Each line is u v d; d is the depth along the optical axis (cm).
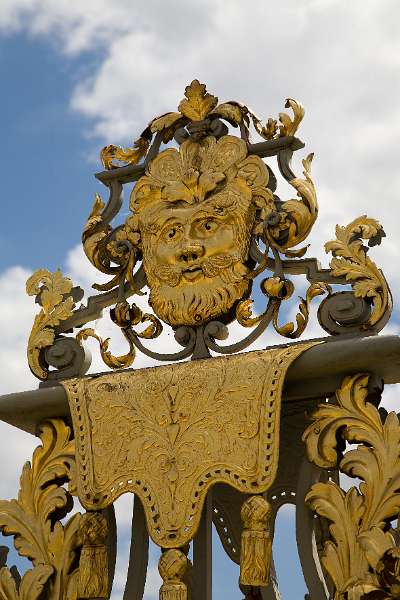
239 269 901
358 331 854
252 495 836
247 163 921
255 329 888
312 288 873
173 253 917
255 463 835
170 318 914
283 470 980
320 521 923
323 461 833
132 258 944
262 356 862
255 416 844
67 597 889
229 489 998
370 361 837
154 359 916
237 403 852
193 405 867
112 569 904
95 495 876
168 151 954
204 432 856
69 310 951
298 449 973
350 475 827
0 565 921
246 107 938
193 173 930
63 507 911
